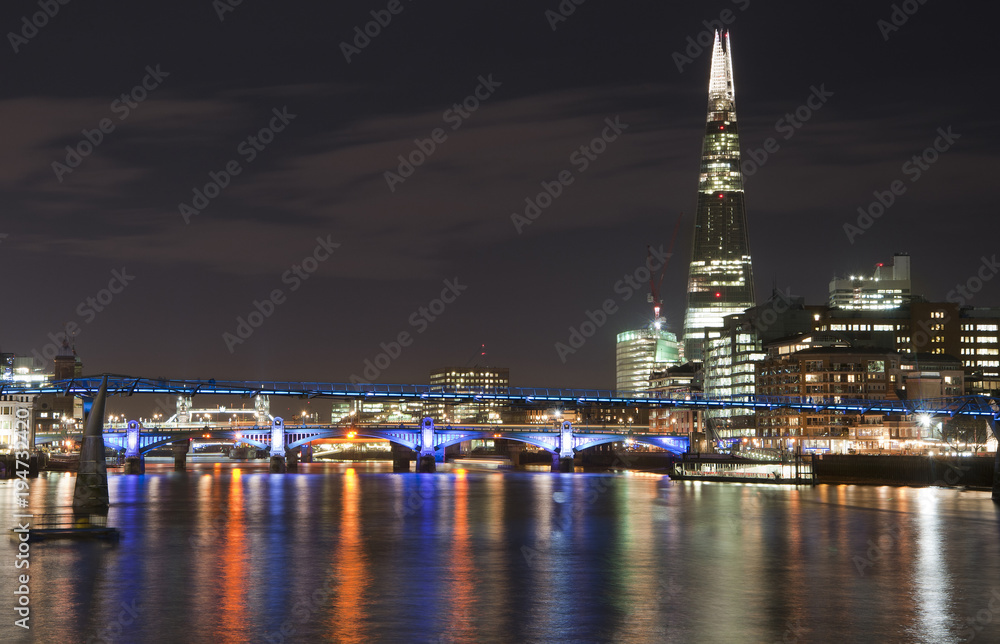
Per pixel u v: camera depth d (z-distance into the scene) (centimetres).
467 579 9362
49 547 11044
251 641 6944
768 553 11131
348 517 15250
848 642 6981
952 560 10594
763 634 7181
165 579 9150
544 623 7500
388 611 7888
